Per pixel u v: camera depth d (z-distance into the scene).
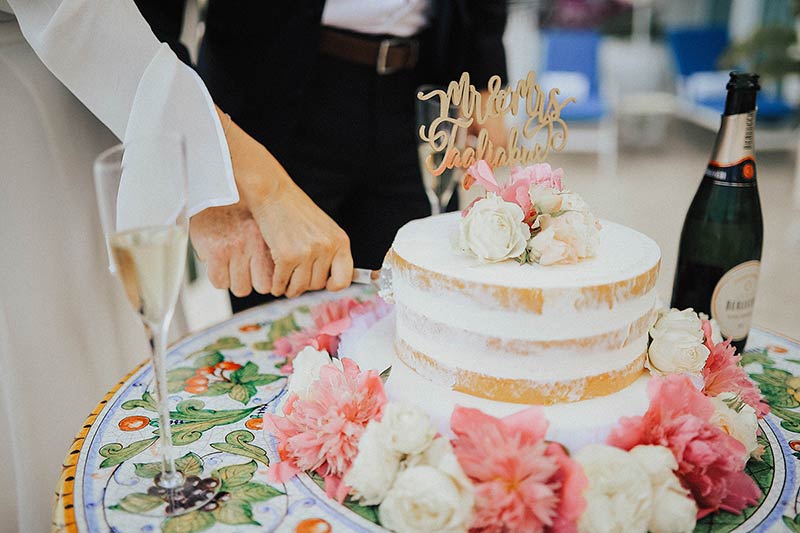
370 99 1.70
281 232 1.11
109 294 1.38
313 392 0.90
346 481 0.82
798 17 6.13
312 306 1.44
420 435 0.78
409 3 1.66
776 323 3.08
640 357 0.92
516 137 1.11
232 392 1.11
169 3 1.32
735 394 0.97
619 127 7.45
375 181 1.82
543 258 0.86
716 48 7.67
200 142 1.05
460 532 0.74
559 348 0.83
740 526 0.80
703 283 1.23
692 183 5.55
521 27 7.45
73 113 1.29
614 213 4.73
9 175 1.19
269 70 1.61
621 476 0.75
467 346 0.85
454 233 0.93
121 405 1.05
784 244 4.05
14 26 1.23
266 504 0.83
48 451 1.26
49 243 1.25
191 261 3.43
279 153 1.68
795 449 0.96
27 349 1.22
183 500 0.83
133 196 0.74
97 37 1.03
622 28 8.22
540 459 0.74
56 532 0.77
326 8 1.61
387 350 1.00
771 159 6.15
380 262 1.87
